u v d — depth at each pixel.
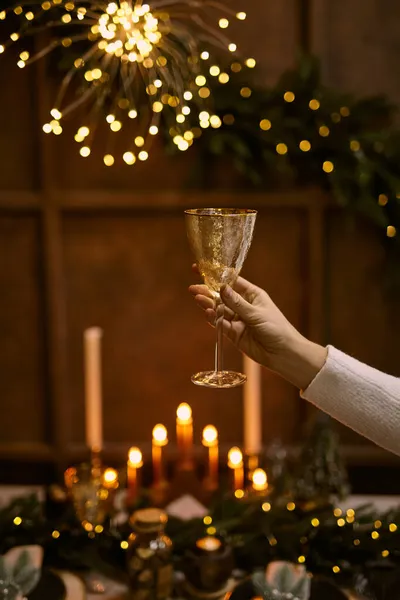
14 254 2.16
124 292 2.19
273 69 2.04
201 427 2.23
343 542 1.37
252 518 1.42
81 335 2.21
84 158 2.09
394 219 2.04
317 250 2.11
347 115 1.97
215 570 1.27
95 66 1.40
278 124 1.96
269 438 2.22
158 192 2.10
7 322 2.20
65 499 1.51
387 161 2.00
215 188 2.10
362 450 2.20
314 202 2.08
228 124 1.99
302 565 1.31
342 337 2.18
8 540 1.40
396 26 2.02
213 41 1.98
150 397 2.23
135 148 2.08
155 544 1.26
